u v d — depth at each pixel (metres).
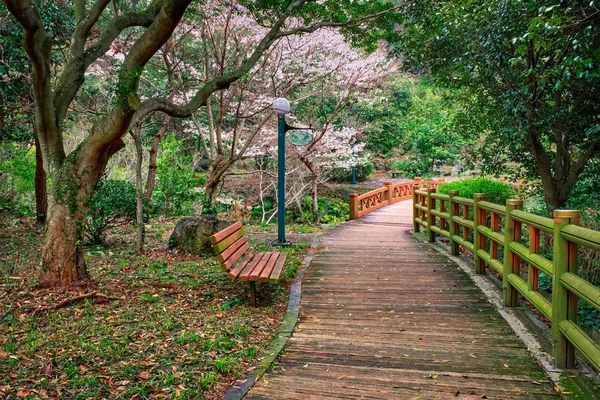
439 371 3.16
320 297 5.11
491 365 3.26
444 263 6.70
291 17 9.88
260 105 12.35
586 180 8.38
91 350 3.19
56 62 9.41
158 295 4.81
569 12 4.68
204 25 9.98
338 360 3.39
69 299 4.25
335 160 15.70
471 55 6.61
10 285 4.71
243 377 3.04
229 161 10.82
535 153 7.36
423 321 4.29
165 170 13.11
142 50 4.41
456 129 9.54
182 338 3.52
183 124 15.03
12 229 8.77
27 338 3.37
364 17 7.95
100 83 12.27
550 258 6.59
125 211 8.09
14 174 11.37
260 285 5.49
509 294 4.59
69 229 4.67
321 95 13.66
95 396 2.61
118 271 5.93
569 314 3.12
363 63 12.19
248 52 11.02
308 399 2.74
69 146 13.94
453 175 23.83
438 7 7.04
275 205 15.50
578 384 2.90
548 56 6.36
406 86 23.05
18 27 7.75
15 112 9.09
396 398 2.75
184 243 7.50
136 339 3.50
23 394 2.57
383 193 16.89
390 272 6.22
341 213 16.23
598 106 6.55
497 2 5.48
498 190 8.86
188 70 11.88
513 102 6.39
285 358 3.44
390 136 24.20
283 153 8.15
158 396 2.67
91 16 5.04
